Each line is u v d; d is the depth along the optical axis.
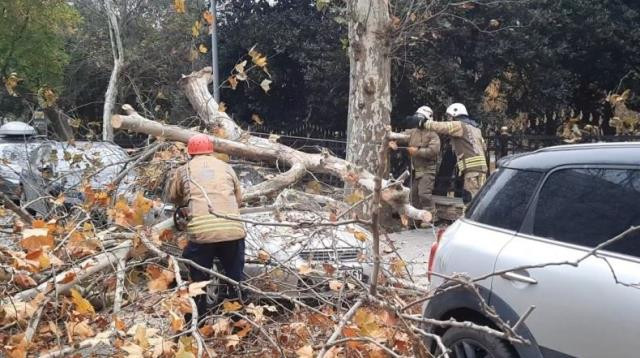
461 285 3.40
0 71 16.58
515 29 12.18
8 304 3.82
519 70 13.27
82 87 19.39
